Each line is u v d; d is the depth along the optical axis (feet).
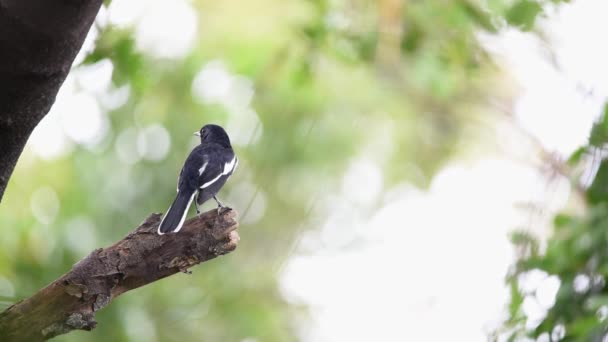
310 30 38.09
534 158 55.16
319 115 53.16
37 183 44.19
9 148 15.83
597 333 22.57
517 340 25.63
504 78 55.06
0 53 14.52
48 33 14.38
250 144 53.11
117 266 18.56
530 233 27.43
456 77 42.63
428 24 39.52
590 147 27.04
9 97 15.07
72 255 41.09
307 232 57.06
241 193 53.47
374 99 52.42
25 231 40.88
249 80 46.37
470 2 39.22
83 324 18.47
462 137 58.95
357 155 56.39
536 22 37.19
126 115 47.67
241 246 53.36
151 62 43.19
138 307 40.45
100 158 46.52
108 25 27.04
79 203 44.34
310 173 53.57
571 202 28.96
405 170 59.88
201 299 49.90
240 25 45.44
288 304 55.67
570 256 25.90
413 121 57.31
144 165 48.21
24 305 18.21
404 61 45.34
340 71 49.08
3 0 14.10
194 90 48.83
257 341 50.96
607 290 25.27
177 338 46.44
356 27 39.32
